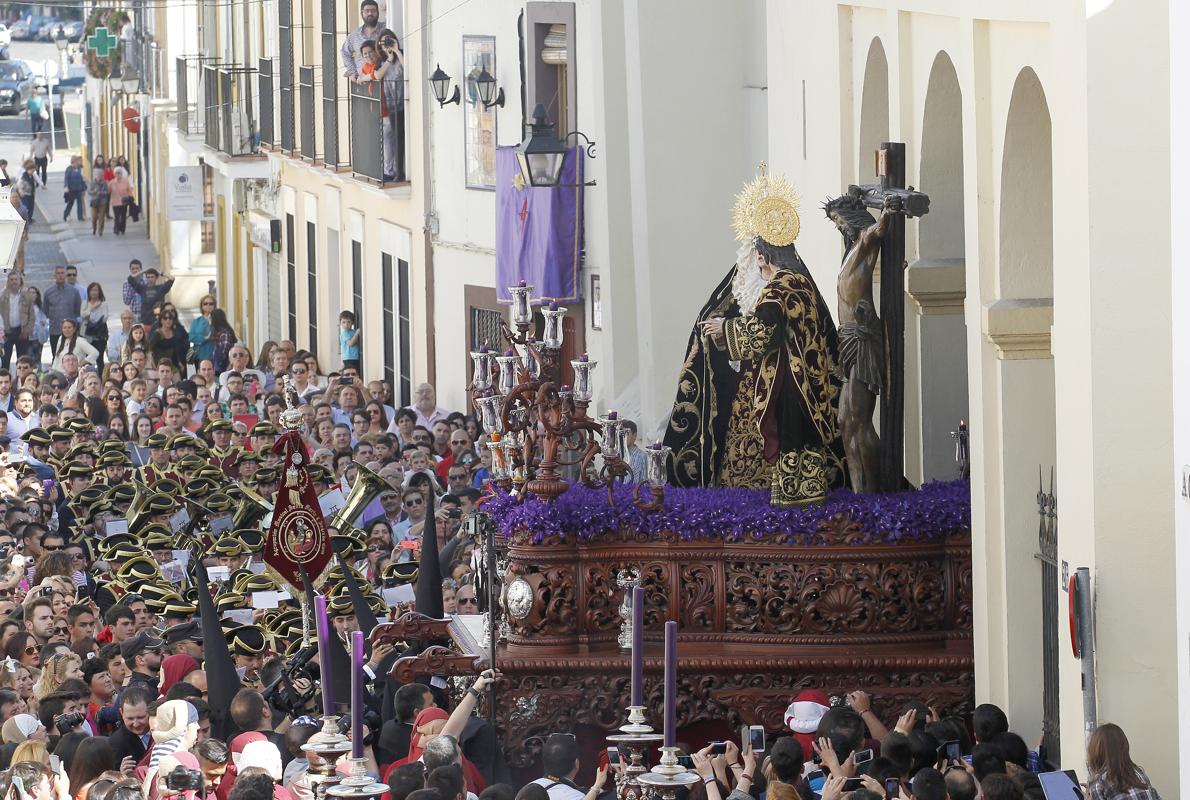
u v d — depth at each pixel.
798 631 43.78
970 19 41.84
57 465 74.00
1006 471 41.97
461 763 36.34
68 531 65.94
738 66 68.94
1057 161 37.16
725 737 43.69
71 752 37.88
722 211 69.38
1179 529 30.58
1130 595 35.59
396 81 99.12
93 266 174.50
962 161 47.94
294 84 122.44
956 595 44.09
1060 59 36.66
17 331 120.88
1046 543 41.34
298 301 128.25
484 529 44.91
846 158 55.00
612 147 72.44
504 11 83.19
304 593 43.91
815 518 43.62
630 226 72.56
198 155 155.62
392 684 44.78
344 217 115.06
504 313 84.81
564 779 36.69
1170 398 35.25
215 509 64.19
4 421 82.81
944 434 50.16
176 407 81.75
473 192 88.88
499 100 84.31
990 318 41.28
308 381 96.69
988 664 42.50
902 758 35.44
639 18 68.44
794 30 60.59
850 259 44.91
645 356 69.94
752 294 45.28
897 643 43.81
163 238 170.00
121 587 55.31
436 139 93.62
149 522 61.91
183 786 33.97
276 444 43.44
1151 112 34.97
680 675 43.31
